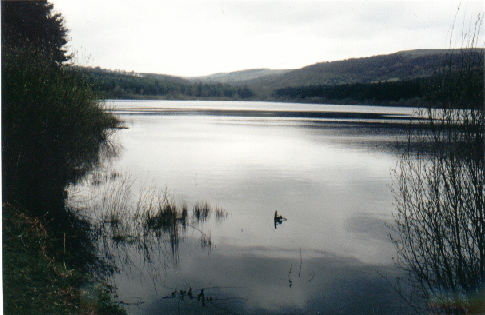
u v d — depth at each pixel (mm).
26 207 9461
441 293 6215
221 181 17641
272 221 11906
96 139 18219
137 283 7602
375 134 39375
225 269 8422
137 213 11508
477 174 5566
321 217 12406
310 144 31594
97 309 6238
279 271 8406
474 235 5727
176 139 33781
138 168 19891
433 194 6305
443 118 5855
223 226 11344
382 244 9992
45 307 5699
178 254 9148
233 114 75312
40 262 7047
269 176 19000
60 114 11164
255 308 6672
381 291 7414
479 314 5656
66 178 11734
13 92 10062
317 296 7266
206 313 6527
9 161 9727
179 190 15602
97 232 9875
